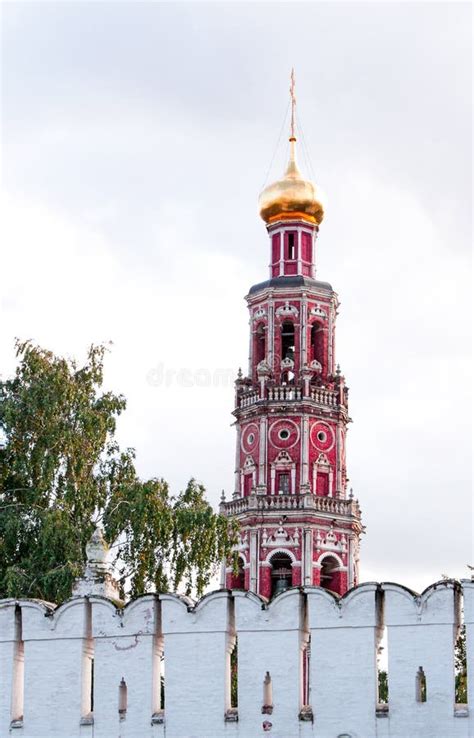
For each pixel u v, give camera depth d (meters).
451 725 36.12
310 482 109.94
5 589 57.72
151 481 65.56
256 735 37.56
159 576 66.06
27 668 39.88
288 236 117.19
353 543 109.38
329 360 114.12
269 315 114.31
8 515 60.38
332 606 37.72
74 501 62.66
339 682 37.28
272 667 37.88
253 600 38.38
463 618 37.06
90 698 40.03
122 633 39.28
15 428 63.50
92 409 66.00
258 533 107.75
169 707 38.41
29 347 66.12
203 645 38.59
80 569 56.44
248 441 112.69
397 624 37.03
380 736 36.66
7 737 39.50
